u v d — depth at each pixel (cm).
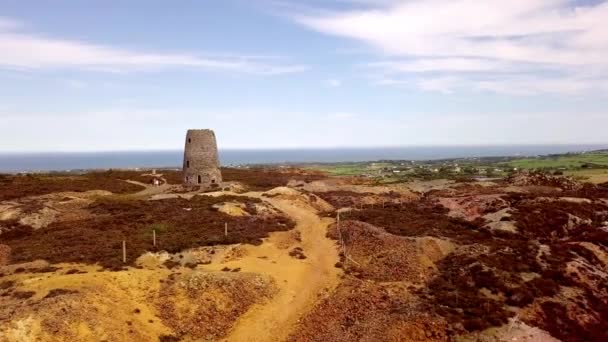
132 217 5844
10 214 5869
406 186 10488
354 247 5081
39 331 3047
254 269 4406
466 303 3609
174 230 5281
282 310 3878
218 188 8281
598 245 5019
